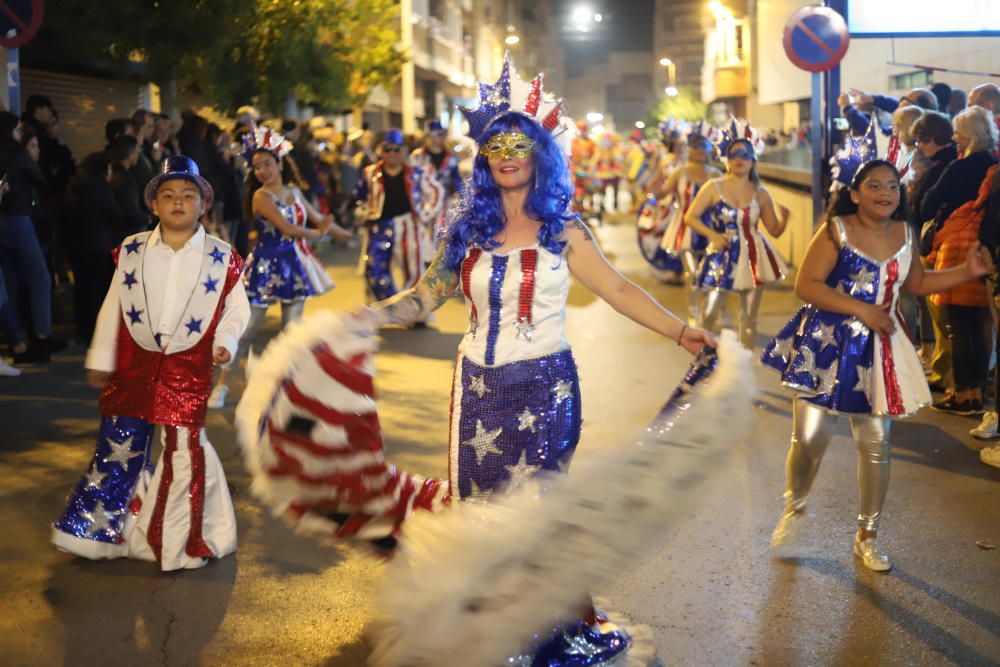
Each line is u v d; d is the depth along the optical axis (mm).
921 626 4359
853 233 4926
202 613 4555
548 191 3711
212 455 5109
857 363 4871
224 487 5152
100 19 13250
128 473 5070
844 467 6406
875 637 4270
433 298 3842
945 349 8125
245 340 8711
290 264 8609
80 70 16891
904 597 4633
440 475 6336
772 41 23781
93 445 7078
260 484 3670
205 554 5023
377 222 11695
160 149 12008
